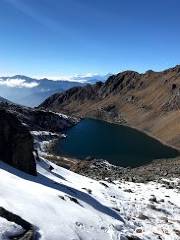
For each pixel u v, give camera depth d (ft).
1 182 84.53
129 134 596.29
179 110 644.27
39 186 94.94
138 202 138.21
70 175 164.35
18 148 117.91
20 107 641.40
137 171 276.62
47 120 624.59
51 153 382.63
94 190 138.31
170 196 162.61
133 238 86.99
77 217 81.35
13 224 65.41
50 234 68.74
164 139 536.01
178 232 108.58
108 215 101.14
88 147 445.78
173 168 282.36
